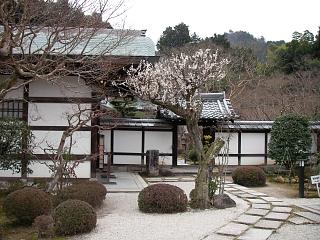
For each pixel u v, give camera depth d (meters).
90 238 6.93
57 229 7.09
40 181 11.14
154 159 15.66
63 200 8.50
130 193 11.20
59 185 9.40
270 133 17.12
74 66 8.95
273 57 31.52
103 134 16.50
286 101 23.73
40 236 6.96
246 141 17.69
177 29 36.84
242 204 9.96
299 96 23.67
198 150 9.80
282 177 14.84
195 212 9.00
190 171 16.16
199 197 9.41
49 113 11.88
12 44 5.86
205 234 7.26
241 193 11.57
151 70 13.25
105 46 10.38
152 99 10.38
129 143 16.94
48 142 11.80
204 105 16.88
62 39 8.30
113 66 10.11
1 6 5.67
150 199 8.87
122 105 19.55
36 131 11.85
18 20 7.21
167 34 36.72
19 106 11.90
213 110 16.59
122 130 16.92
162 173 15.71
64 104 11.90
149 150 15.80
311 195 11.62
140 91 12.60
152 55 10.91
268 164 17.70
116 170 16.53
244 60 28.72
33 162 11.73
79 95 11.89
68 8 7.16
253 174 13.34
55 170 9.42
